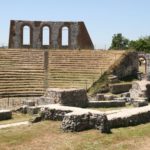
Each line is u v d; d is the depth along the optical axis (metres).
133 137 22.75
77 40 73.19
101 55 62.25
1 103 44.25
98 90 52.28
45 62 59.41
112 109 35.25
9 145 20.66
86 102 36.16
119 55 61.03
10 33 72.06
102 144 21.06
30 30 72.62
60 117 25.17
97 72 57.41
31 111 32.56
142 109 27.58
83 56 62.00
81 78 55.75
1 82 52.22
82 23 73.12
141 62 83.00
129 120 25.30
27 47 72.56
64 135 22.16
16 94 49.72
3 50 61.62
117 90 52.59
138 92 43.75
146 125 25.77
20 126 25.22
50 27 73.00
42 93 50.88
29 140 21.44
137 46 109.19
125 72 59.12
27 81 53.75
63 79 55.34
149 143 21.89
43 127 23.84
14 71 56.00
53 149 20.05
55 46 73.00
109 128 23.22
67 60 60.69
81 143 20.91
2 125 26.80
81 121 22.81
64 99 33.62
